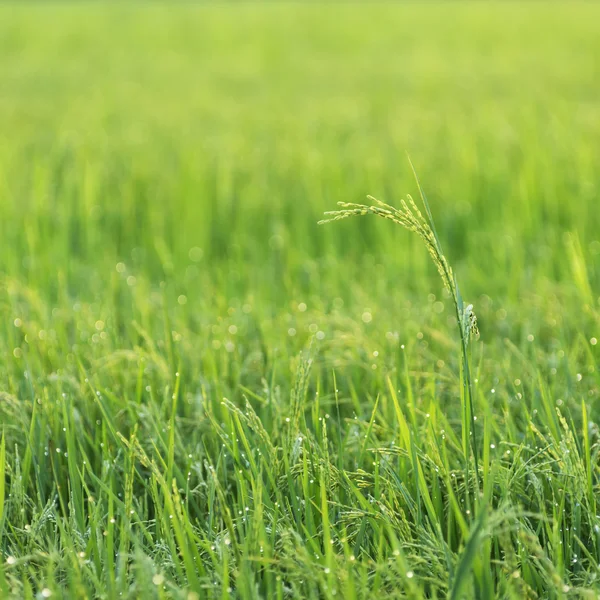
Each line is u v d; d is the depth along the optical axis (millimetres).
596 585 2662
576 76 19266
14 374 4305
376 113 15148
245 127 13789
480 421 3713
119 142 12508
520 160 9852
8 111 15969
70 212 8102
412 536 2963
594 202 7914
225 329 4754
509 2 43656
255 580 2719
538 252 6633
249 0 52188
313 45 29281
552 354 4324
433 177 9453
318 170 9695
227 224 8195
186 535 2834
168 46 29547
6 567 2656
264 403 3662
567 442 3031
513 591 2449
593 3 41156
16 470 3168
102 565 2812
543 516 2695
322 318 4664
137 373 4098
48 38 31625
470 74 20703
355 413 3871
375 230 7742
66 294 5520
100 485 3146
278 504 2969
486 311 5266
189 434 3846
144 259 7074
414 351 4344
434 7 41844
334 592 2477
